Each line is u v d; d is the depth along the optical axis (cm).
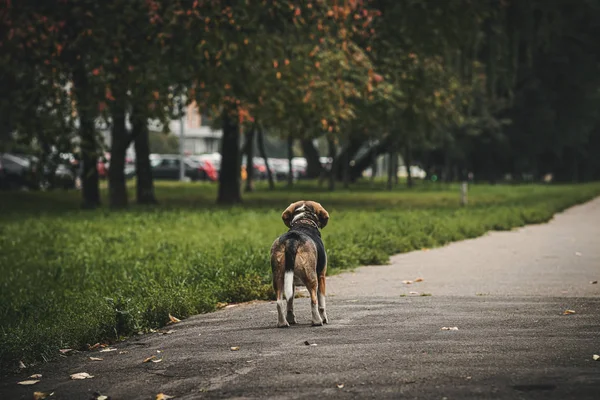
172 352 856
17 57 2078
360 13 2916
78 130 2117
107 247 1978
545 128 6266
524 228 2612
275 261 948
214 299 1195
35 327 992
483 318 975
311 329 931
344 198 4606
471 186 6506
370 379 691
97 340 972
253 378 717
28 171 2081
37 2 2225
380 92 3466
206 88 2633
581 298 1139
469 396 630
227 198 4009
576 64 5478
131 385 730
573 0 4316
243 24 2258
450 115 4575
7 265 1736
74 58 2294
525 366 714
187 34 2291
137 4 2311
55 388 740
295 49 2731
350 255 1652
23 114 2038
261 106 3061
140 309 1069
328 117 3120
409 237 2038
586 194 4434
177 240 2075
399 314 1020
